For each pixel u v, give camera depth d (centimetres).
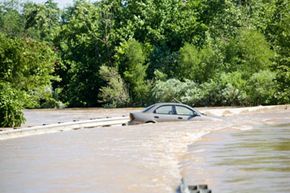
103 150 1898
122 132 2588
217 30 9519
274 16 9025
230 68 8350
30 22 13738
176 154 1777
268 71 7200
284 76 6328
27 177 1362
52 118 5259
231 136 2319
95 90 10125
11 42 3956
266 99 6962
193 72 8544
